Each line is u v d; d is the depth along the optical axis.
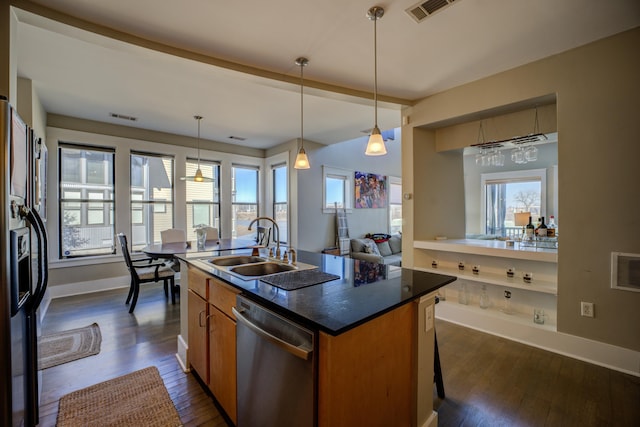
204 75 2.92
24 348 1.52
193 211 5.40
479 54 2.46
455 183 3.92
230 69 2.54
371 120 4.36
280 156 5.95
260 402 1.40
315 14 1.95
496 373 2.21
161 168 5.05
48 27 1.96
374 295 1.41
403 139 3.60
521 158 2.95
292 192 5.63
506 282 2.87
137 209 4.80
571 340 2.45
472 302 3.33
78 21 1.97
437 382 1.93
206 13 1.93
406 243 3.62
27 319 1.57
